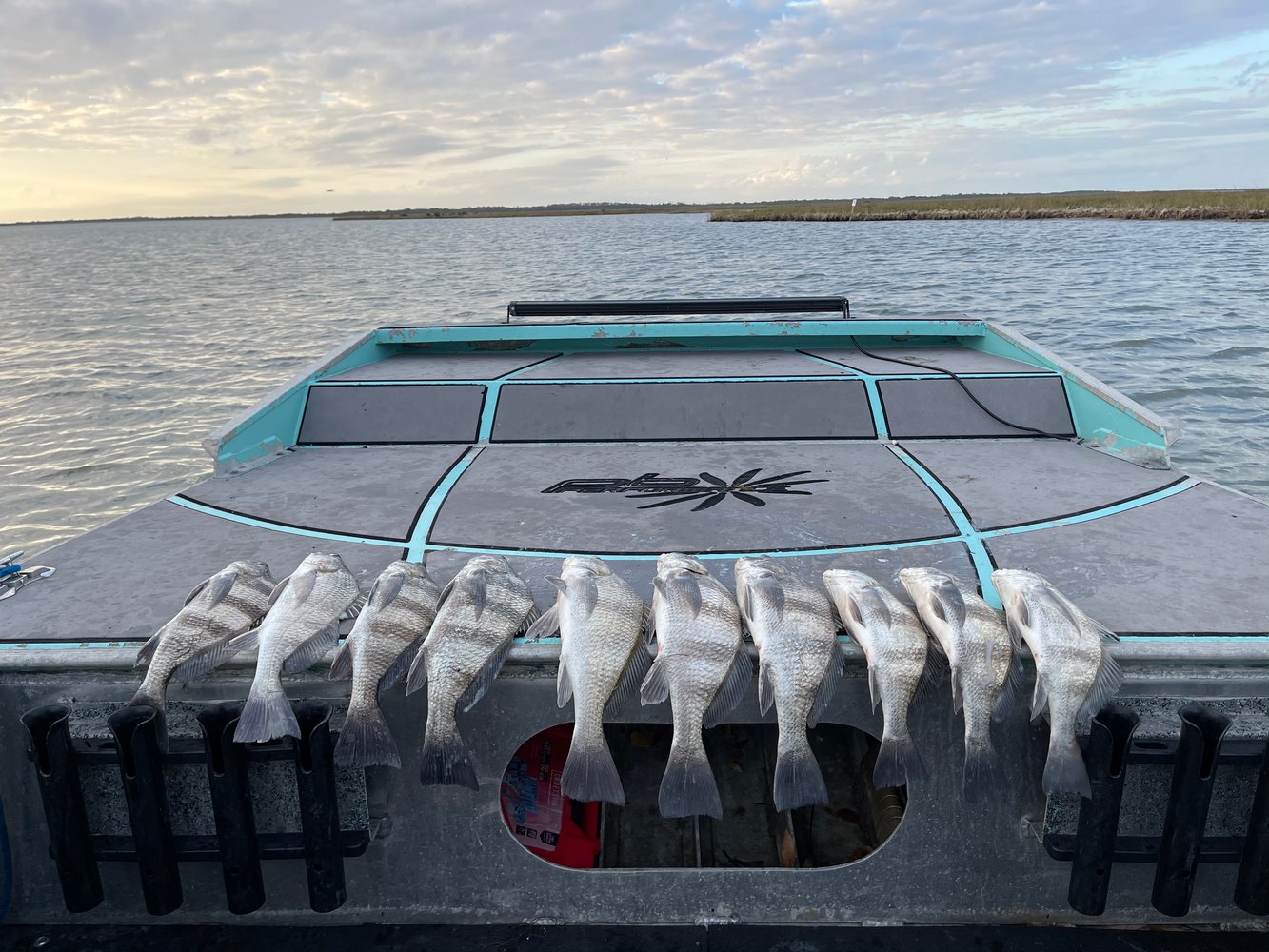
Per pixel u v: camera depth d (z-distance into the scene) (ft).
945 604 8.54
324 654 8.68
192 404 45.78
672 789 7.89
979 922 9.36
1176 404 38.88
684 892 9.28
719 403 16.26
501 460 15.01
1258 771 8.52
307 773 8.32
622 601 8.78
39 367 55.62
